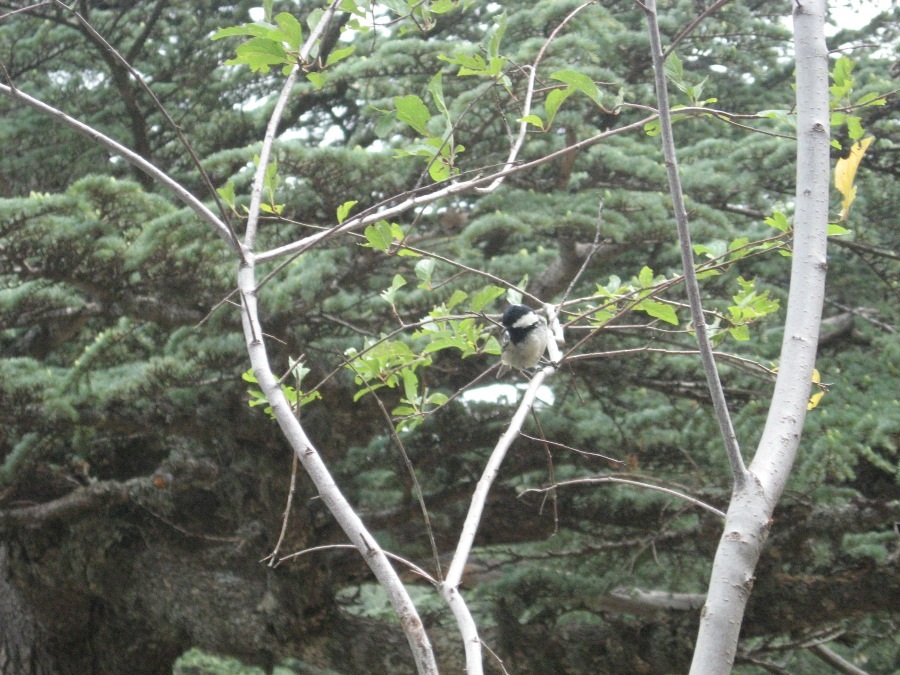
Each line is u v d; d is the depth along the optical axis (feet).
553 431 23.29
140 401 21.47
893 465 22.08
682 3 26.81
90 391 20.68
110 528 25.55
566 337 22.50
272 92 32.07
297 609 24.77
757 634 23.71
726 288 23.58
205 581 25.46
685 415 24.08
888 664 29.91
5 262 18.31
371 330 22.35
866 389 22.80
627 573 23.98
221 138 30.32
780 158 23.06
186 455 24.80
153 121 29.81
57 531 25.71
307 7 30.53
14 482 22.09
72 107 28.99
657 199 21.45
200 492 26.02
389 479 27.58
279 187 20.20
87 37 27.40
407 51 23.24
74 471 25.82
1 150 28.40
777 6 31.17
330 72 24.54
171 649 27.84
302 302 20.93
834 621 23.75
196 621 25.31
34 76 29.53
